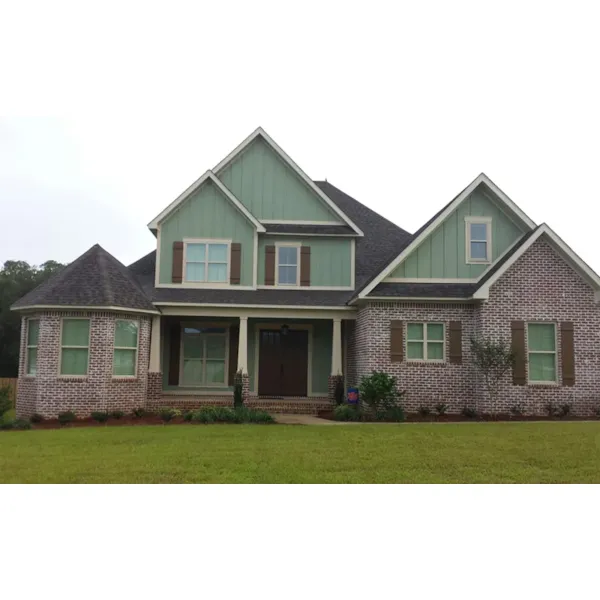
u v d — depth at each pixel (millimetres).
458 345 20141
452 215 21250
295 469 10516
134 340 20469
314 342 23922
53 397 19031
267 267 23375
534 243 19875
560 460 11328
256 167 24031
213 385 23594
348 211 27969
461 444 12992
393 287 20469
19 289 51844
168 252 22875
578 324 19656
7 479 9641
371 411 19359
